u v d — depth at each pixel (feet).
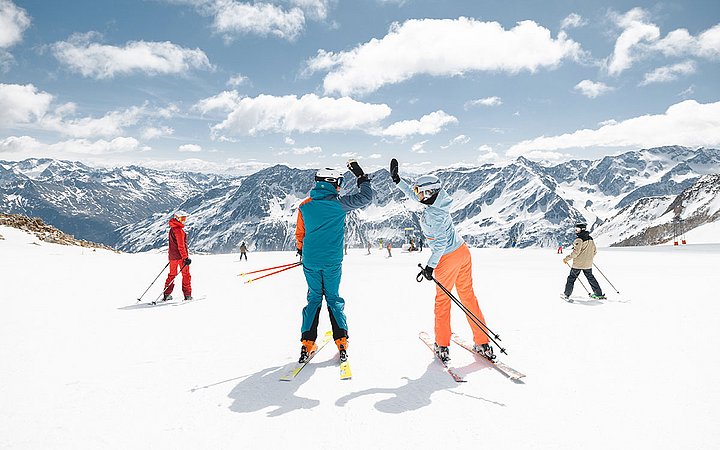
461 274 16.19
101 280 40.75
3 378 13.74
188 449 9.48
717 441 9.60
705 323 20.62
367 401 12.19
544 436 10.00
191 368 14.92
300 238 16.97
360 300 28.89
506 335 19.15
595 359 15.55
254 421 10.90
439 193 15.20
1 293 31.35
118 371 14.52
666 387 12.78
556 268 55.62
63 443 9.70
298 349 17.29
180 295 32.07
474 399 12.28
